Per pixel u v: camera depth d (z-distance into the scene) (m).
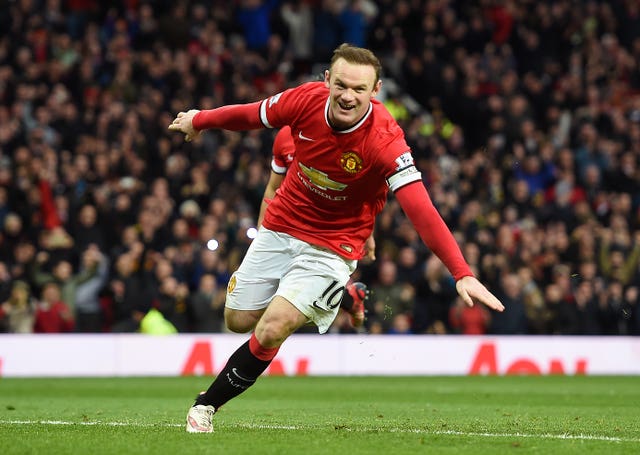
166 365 49.00
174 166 57.44
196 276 51.75
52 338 47.81
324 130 18.83
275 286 20.33
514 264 56.22
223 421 24.28
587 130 67.06
